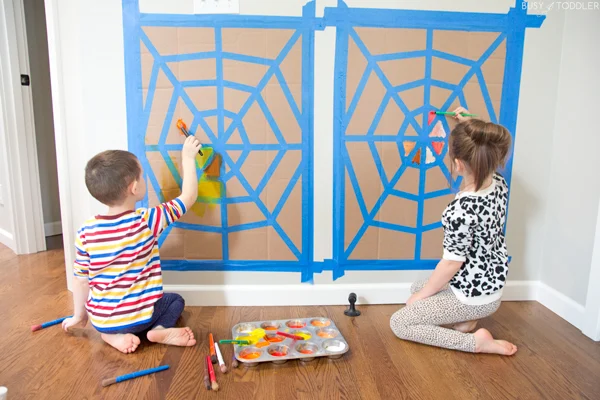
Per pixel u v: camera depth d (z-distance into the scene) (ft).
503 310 5.25
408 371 3.91
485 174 4.02
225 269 5.25
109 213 4.33
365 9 4.88
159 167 5.04
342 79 4.97
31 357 4.08
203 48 4.87
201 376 3.80
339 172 5.12
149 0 4.78
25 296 5.51
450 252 4.22
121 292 4.23
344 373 3.87
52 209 8.45
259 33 4.86
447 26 4.95
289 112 5.00
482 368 3.97
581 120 4.81
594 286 4.50
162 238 5.16
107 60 4.85
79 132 5.13
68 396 3.49
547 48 5.07
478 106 5.12
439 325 4.49
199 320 4.89
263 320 4.88
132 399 3.47
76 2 4.82
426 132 5.11
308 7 4.84
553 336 4.60
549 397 3.56
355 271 5.32
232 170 5.07
